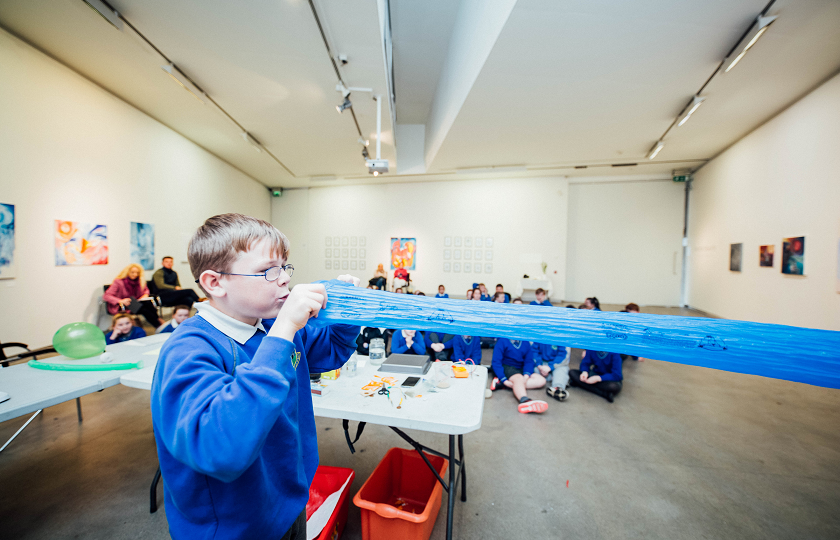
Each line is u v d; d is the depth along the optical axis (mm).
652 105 4473
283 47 3521
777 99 4309
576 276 8797
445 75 5434
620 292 8602
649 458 2125
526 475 1940
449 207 8977
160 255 5402
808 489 1846
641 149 6289
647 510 1682
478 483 1864
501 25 3047
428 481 1688
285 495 631
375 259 9414
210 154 6785
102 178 4383
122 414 2588
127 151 4762
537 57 3447
